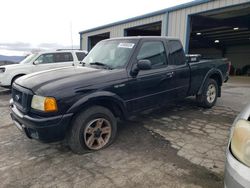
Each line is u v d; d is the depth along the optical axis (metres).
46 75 3.57
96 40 19.83
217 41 25.19
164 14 12.06
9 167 3.07
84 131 3.29
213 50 29.19
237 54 26.38
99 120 3.45
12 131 4.45
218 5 9.63
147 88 4.04
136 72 3.84
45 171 2.96
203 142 3.75
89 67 4.01
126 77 3.70
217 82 6.04
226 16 12.75
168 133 4.16
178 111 5.55
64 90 3.08
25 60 9.12
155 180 2.71
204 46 28.72
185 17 11.05
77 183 2.68
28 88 3.19
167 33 12.00
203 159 3.18
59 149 3.60
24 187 2.63
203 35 22.05
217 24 13.38
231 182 1.56
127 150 3.51
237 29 17.48
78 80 3.27
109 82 3.48
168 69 4.44
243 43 25.48
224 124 4.62
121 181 2.70
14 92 3.62
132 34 16.28
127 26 14.87
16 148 3.66
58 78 3.36
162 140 3.86
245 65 25.25
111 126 3.62
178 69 4.65
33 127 3.01
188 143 3.72
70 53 9.58
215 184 2.62
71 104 3.10
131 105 3.85
